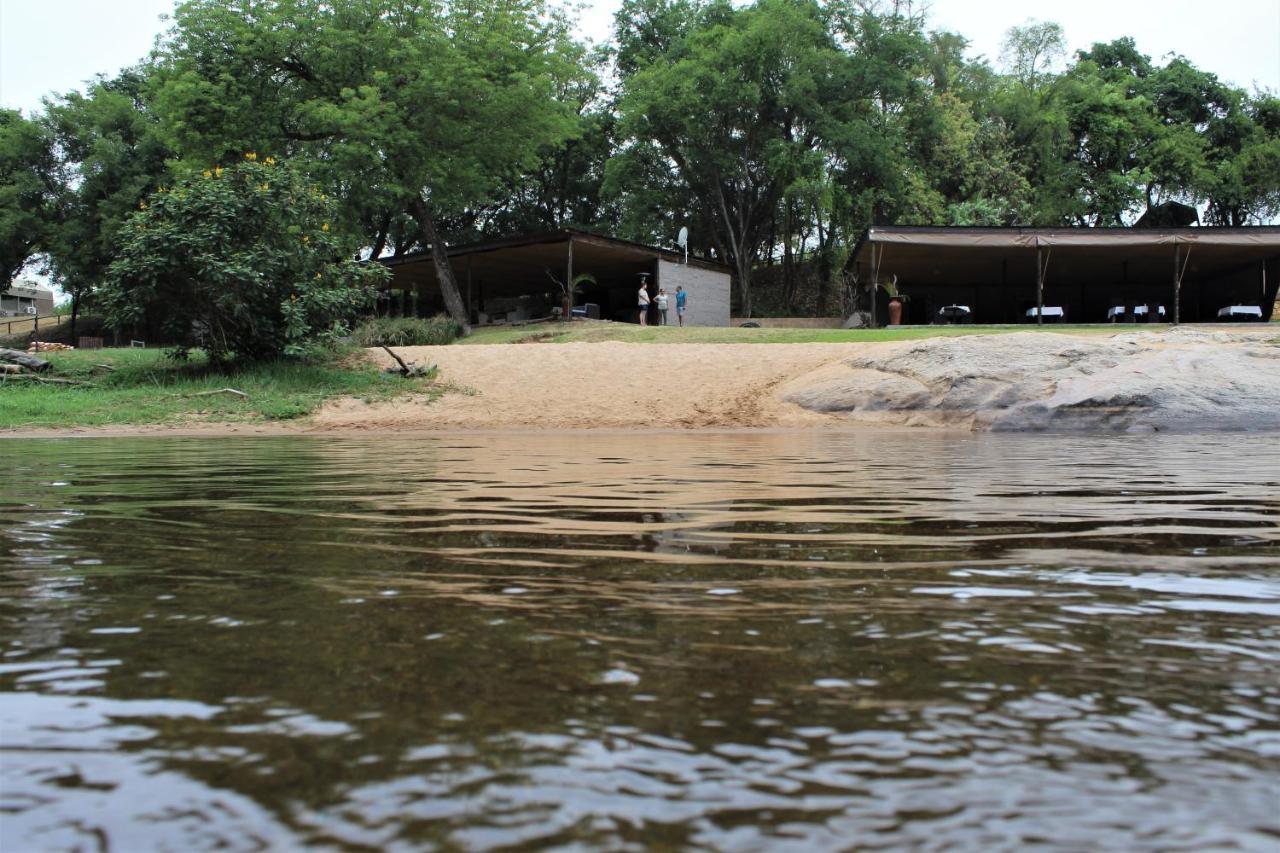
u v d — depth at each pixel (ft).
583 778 2.92
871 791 2.83
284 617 5.27
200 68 77.77
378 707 3.63
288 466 19.34
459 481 15.34
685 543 8.31
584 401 46.73
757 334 69.46
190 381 50.93
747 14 121.90
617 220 139.13
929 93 123.13
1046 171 129.08
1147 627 5.03
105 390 49.37
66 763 3.05
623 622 5.14
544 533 8.99
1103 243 74.90
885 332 67.82
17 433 38.11
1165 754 3.16
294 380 51.37
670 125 115.96
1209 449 25.25
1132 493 13.08
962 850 2.43
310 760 3.07
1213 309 96.63
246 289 49.90
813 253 137.69
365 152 76.28
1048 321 98.43
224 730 3.37
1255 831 2.57
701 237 131.23
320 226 55.47
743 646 4.60
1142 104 133.49
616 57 135.64
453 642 4.68
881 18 119.65
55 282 126.52
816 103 112.98
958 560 7.34
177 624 5.10
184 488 14.25
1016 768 3.03
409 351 59.06
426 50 80.84
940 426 40.52
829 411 43.57
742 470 17.72
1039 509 11.03
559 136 92.43
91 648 4.58
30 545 8.26
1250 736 3.34
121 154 119.44
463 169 87.20
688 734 3.33
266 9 77.20
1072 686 3.93
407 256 93.09
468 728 3.39
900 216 118.93
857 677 4.06
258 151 79.05
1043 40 143.43
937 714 3.56
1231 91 142.72
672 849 2.42
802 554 7.65
